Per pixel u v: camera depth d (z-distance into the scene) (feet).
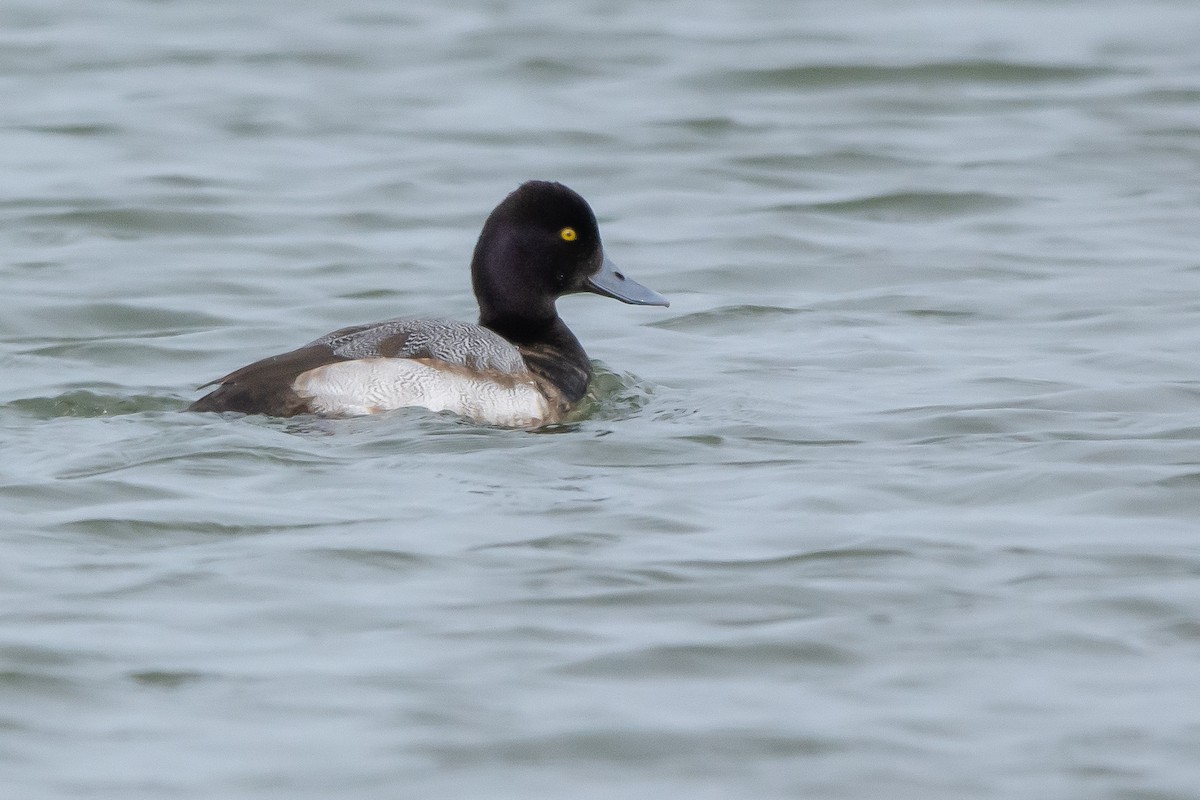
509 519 34.99
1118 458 39.45
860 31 93.71
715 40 92.22
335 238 63.62
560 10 98.68
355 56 89.45
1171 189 70.08
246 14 98.22
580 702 27.45
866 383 47.11
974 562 33.06
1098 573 32.53
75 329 53.06
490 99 82.74
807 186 71.00
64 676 28.02
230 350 50.65
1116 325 53.26
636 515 35.35
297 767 25.49
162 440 38.81
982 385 46.62
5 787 24.91
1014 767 25.58
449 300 56.65
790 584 31.86
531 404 42.45
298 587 31.58
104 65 87.25
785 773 25.45
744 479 38.04
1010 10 98.53
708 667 28.68
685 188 70.59
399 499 35.96
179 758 25.72
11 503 35.37
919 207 68.39
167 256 61.11
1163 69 86.12
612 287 46.75
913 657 29.09
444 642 29.43
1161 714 27.12
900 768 25.58
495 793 24.89
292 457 38.14
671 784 25.21
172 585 31.60
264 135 76.69
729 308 56.13
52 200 66.85
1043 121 79.36
